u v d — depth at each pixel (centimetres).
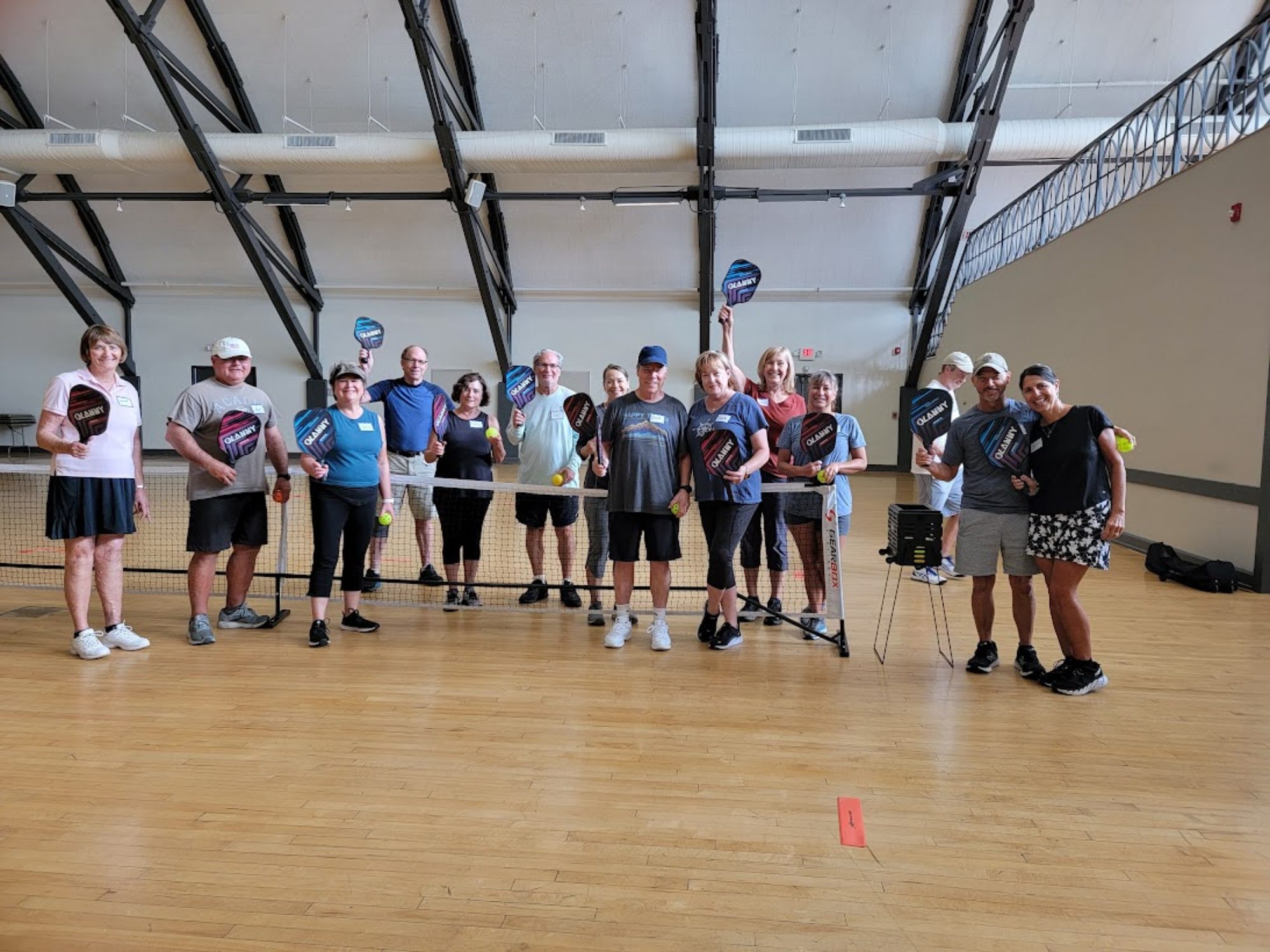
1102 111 1027
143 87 1067
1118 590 498
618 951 156
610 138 959
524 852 191
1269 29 545
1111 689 313
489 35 993
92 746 248
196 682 308
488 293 1251
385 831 199
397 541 655
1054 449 301
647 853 191
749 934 161
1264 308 493
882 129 935
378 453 377
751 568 405
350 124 1104
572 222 1275
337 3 959
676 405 358
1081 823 208
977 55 971
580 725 270
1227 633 398
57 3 962
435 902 171
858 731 268
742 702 294
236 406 360
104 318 1440
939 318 1277
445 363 1432
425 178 1174
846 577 535
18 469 379
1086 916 169
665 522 354
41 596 444
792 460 385
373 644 363
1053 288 797
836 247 1290
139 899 170
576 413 373
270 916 165
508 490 396
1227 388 527
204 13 968
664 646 356
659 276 1362
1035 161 965
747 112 1072
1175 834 203
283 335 1434
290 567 536
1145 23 931
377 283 1396
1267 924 167
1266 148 494
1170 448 591
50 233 1228
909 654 356
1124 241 659
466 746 251
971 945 159
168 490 994
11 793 217
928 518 337
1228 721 280
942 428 347
